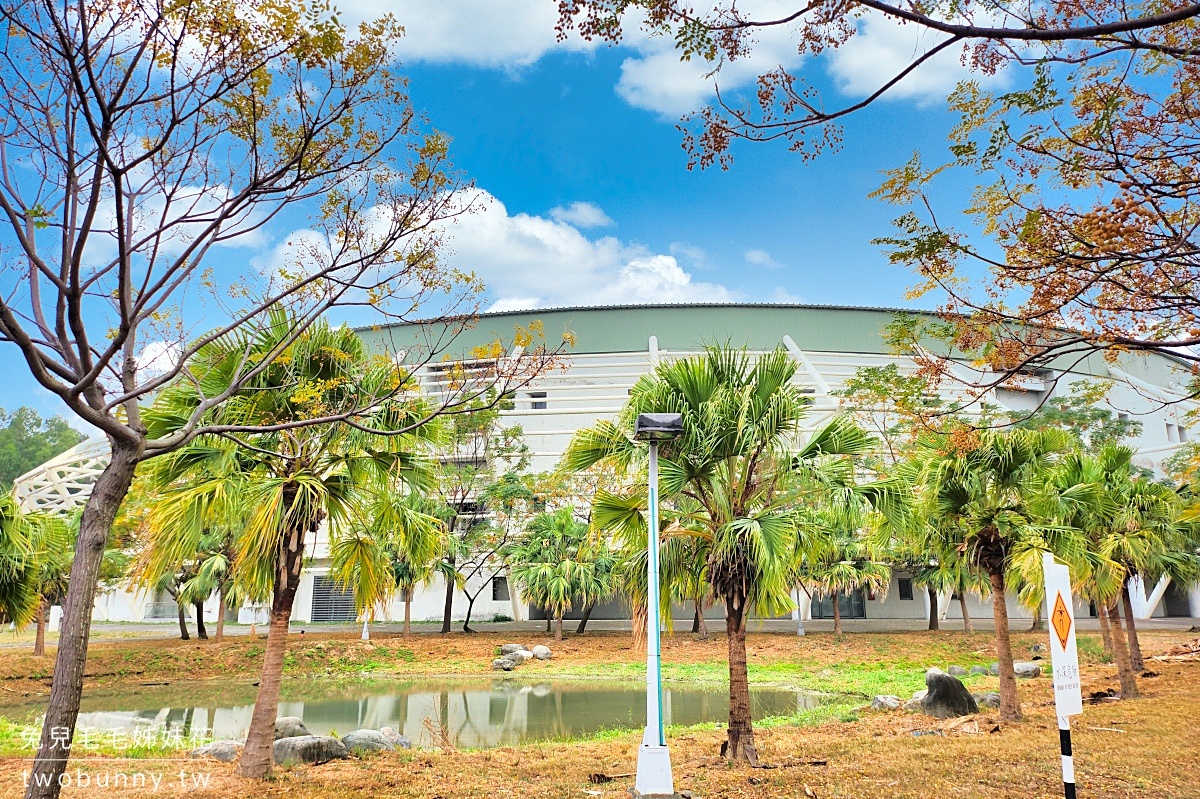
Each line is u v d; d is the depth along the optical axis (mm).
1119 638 17062
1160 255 5664
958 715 15336
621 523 12281
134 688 26312
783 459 11188
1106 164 5867
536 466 49875
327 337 11250
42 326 6176
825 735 13820
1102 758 10352
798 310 69250
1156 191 5395
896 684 24469
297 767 11289
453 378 8961
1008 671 14328
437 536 12883
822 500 11586
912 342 7559
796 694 23750
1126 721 13375
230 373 10703
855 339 68750
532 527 38188
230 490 10398
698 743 13484
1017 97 5809
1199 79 5621
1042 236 6031
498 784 10211
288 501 10953
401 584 36906
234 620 51656
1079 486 15414
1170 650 27406
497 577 49562
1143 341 5789
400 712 20094
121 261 5848
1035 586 13891
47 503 48844
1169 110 5699
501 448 42250
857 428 11445
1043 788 8867
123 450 6199
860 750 11836
